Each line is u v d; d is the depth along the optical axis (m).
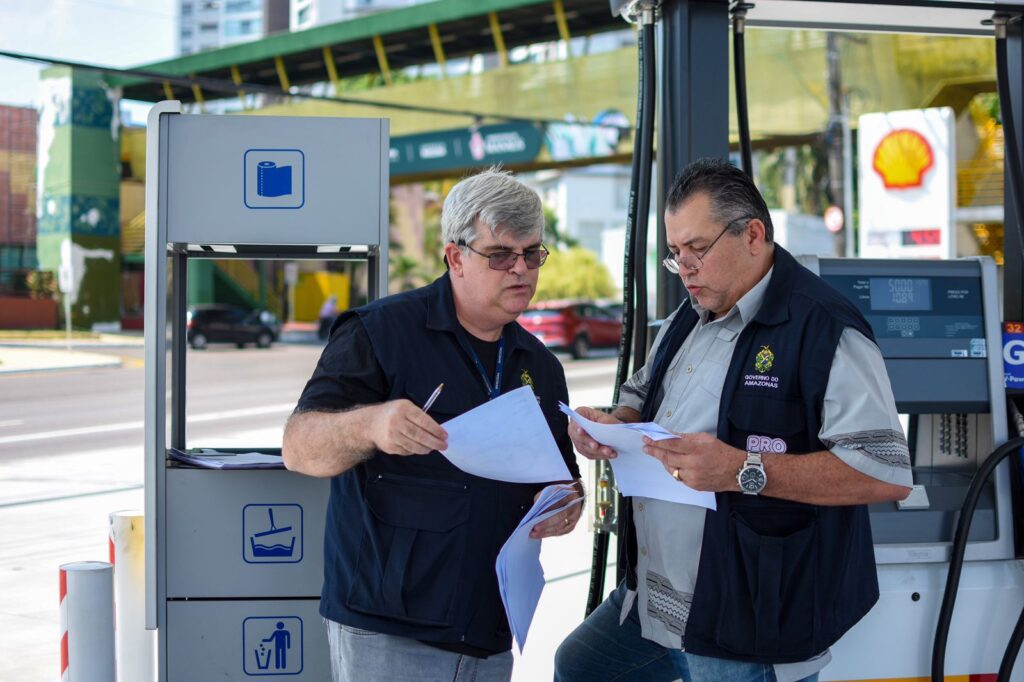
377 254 2.87
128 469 9.80
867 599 2.31
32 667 4.45
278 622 2.86
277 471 2.83
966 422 3.11
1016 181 3.30
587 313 23.86
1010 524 2.88
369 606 2.11
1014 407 2.99
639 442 2.12
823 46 17.48
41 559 6.34
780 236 19.41
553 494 2.15
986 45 16.05
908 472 2.13
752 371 2.21
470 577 2.13
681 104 3.06
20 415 14.11
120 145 33.06
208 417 13.69
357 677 2.14
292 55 28.56
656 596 2.34
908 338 2.88
